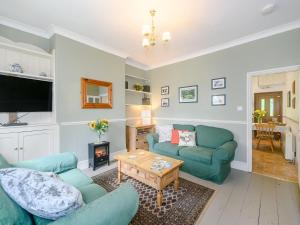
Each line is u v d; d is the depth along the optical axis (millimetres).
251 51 3057
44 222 892
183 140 3295
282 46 2734
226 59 3381
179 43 3348
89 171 3016
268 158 3801
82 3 2111
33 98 2607
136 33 2939
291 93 4543
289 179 2691
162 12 2299
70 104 2959
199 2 2082
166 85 4539
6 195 883
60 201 814
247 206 1971
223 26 2688
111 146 3713
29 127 2426
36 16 2412
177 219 1745
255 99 7129
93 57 3328
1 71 2246
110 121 3682
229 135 3113
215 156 2537
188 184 2508
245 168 3113
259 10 2258
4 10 2262
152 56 4129
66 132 2898
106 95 3580
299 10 2256
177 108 4281
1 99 2307
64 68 2873
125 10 2260
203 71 3748
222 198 2137
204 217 1781
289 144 3629
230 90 3328
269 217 1778
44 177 998
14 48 2447
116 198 990
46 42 2932
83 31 2869
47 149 2621
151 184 2064
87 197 1360
